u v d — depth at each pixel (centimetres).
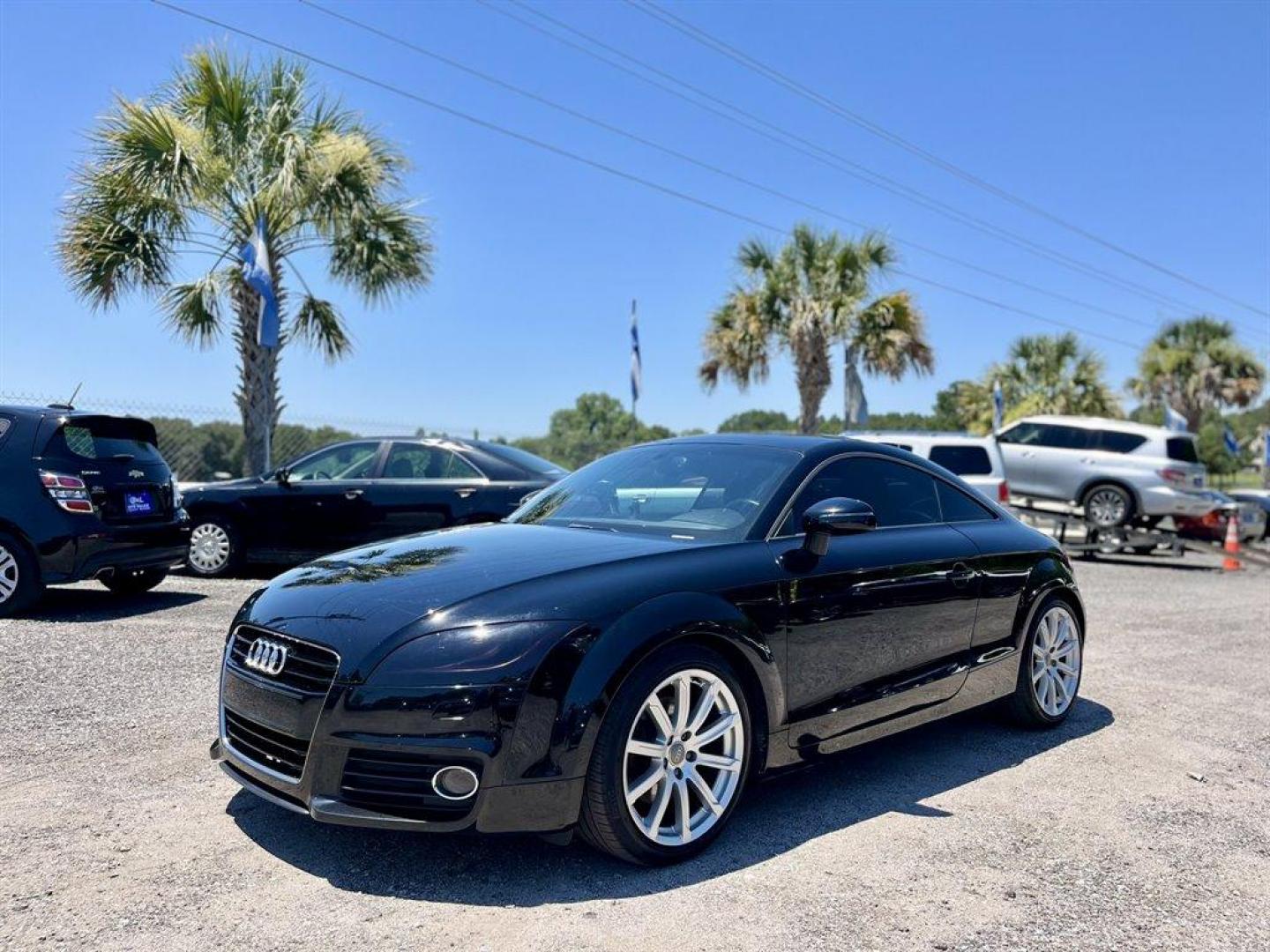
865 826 359
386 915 278
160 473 767
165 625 682
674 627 313
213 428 1258
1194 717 533
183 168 1181
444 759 281
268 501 909
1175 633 817
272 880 299
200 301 1247
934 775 423
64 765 398
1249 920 292
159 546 750
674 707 321
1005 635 468
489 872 307
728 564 347
